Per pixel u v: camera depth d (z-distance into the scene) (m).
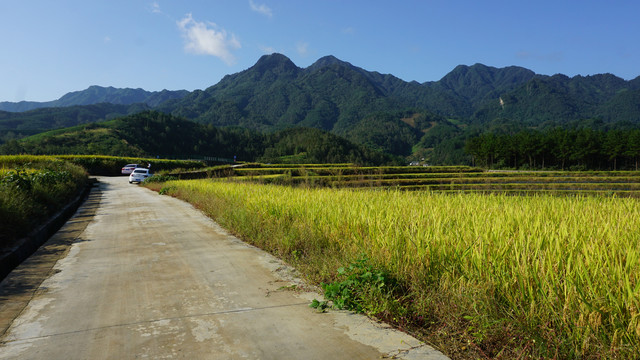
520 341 2.89
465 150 174.38
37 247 8.13
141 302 4.37
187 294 4.62
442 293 3.56
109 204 17.33
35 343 3.36
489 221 5.04
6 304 4.40
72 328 3.67
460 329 3.18
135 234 9.21
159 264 6.17
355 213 6.57
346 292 4.05
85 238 8.85
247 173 50.19
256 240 7.63
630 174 63.59
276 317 3.84
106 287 4.99
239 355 3.04
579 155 128.50
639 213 5.59
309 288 4.77
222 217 10.48
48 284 5.19
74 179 23.61
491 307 3.11
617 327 2.60
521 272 3.23
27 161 35.03
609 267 3.02
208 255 6.71
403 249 4.50
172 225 10.56
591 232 4.07
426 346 3.12
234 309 4.09
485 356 2.87
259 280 5.17
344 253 5.22
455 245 4.14
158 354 3.09
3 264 5.93
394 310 3.71
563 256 3.39
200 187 19.80
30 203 10.66
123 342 3.33
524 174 62.28
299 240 6.60
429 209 6.41
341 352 3.04
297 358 2.96
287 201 9.45
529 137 139.00
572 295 2.84
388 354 2.99
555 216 5.57
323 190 13.05
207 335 3.44
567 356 2.68
